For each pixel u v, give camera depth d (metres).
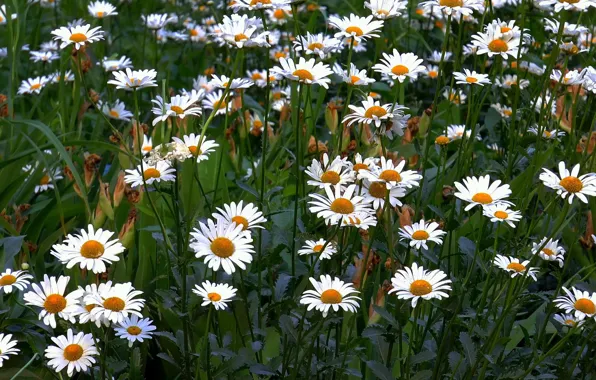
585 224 1.97
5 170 2.16
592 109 2.25
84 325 1.68
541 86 2.02
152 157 1.56
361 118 1.65
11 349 1.54
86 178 2.04
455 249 1.87
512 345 1.79
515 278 1.64
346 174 1.59
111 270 1.78
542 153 1.98
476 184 1.59
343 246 1.67
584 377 1.69
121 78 1.60
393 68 1.70
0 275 1.70
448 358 1.61
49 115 2.37
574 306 1.58
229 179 2.26
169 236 1.75
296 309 1.59
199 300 1.58
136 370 1.59
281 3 1.66
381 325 1.60
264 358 1.68
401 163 1.57
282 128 2.35
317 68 1.69
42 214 2.04
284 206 2.06
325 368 1.55
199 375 1.63
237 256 1.49
